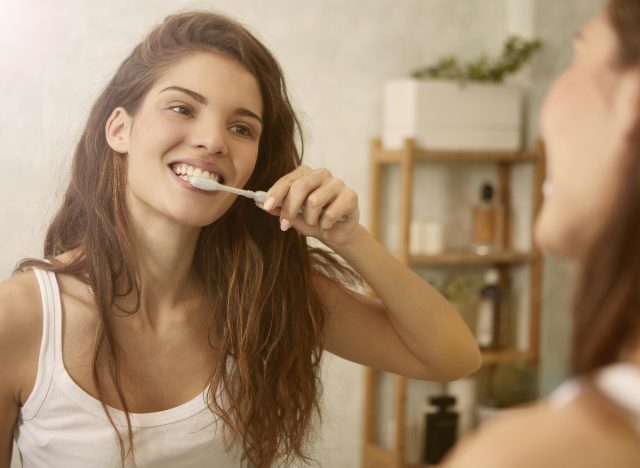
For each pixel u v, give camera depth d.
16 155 2.04
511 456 0.36
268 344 1.12
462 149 2.46
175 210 0.96
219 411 1.02
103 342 0.99
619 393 0.37
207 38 1.00
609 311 0.39
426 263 2.44
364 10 2.42
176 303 1.06
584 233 0.42
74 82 2.08
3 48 2.01
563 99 0.43
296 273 1.14
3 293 0.97
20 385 0.98
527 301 2.67
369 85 2.45
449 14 2.57
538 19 2.60
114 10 2.11
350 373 2.47
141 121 0.98
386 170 2.51
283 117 1.12
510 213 2.68
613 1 0.42
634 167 0.39
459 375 1.18
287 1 2.30
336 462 2.46
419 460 2.46
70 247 1.10
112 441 0.97
